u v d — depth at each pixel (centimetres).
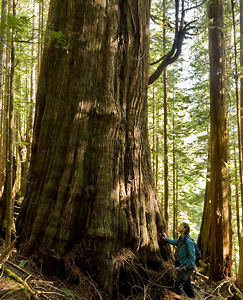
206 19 812
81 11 501
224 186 801
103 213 450
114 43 512
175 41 745
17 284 338
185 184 1590
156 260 488
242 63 973
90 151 479
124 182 495
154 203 543
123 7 541
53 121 494
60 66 506
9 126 366
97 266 427
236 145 1276
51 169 473
